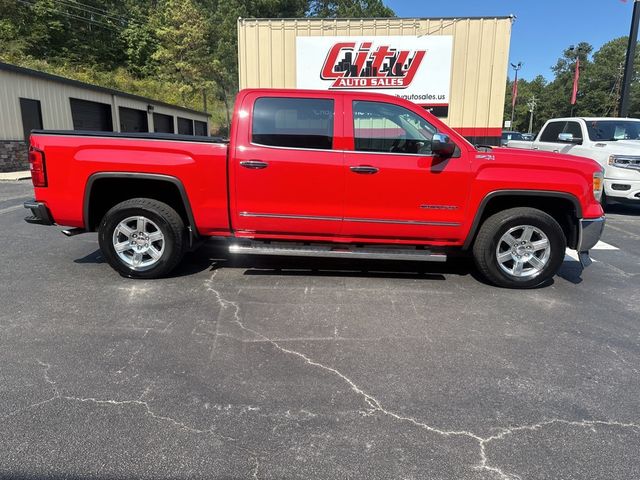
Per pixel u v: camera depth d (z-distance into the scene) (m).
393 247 5.00
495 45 11.41
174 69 35.16
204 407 2.79
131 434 2.53
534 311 4.38
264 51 11.84
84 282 4.91
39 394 2.88
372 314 4.21
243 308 4.29
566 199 4.78
